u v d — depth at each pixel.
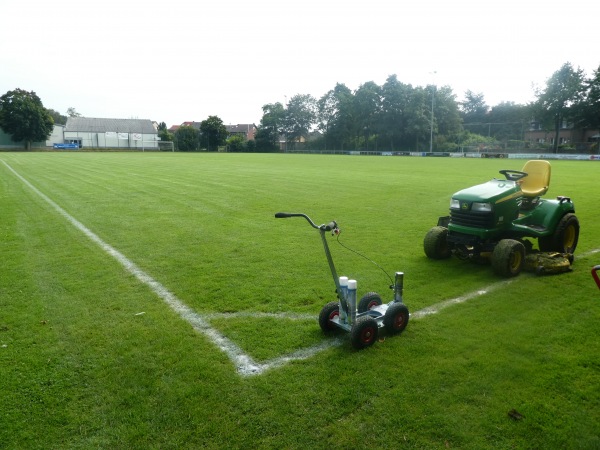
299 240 8.02
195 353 3.77
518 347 3.82
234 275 5.93
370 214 10.84
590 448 2.60
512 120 82.94
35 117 70.06
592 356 3.65
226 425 2.82
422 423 2.82
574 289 5.31
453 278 5.78
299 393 3.16
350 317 3.85
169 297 5.12
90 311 4.69
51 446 2.65
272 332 4.18
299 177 21.14
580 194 14.32
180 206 11.91
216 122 83.88
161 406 3.02
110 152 68.38
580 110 56.09
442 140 73.12
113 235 8.38
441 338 4.02
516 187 6.23
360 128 79.50
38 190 15.20
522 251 5.82
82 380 3.35
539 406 2.98
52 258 6.77
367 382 3.28
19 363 3.59
